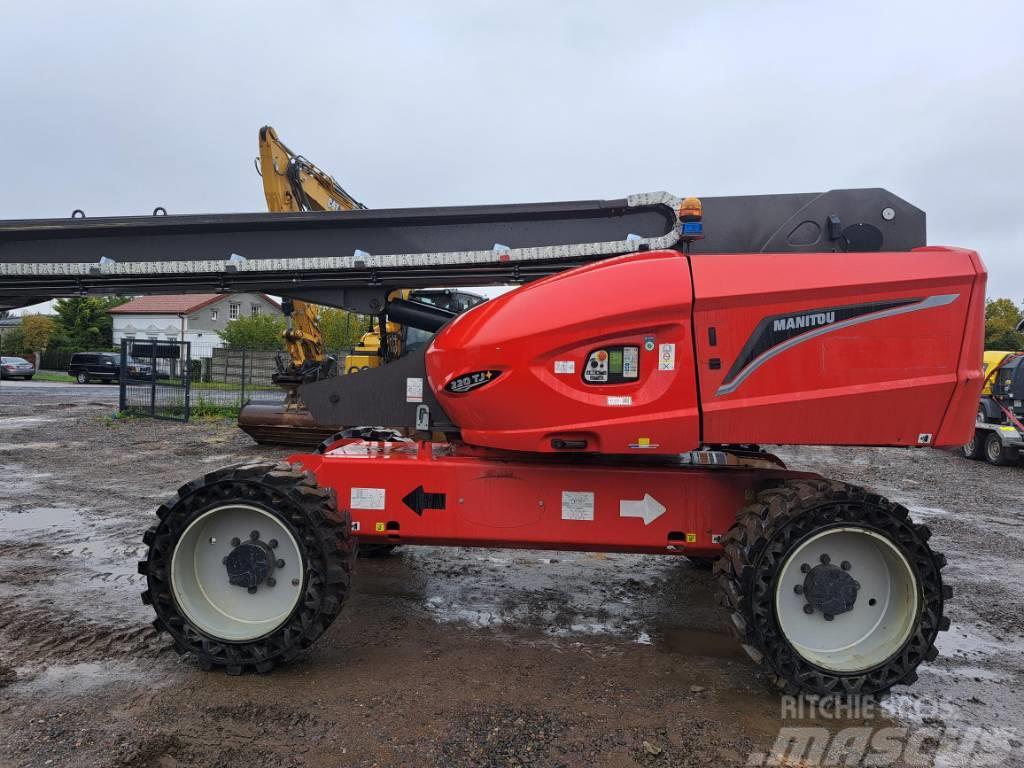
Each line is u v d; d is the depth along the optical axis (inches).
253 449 442.3
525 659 145.6
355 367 442.0
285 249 168.7
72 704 120.3
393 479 150.8
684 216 143.3
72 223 170.6
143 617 161.5
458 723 117.5
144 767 102.3
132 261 171.5
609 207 156.5
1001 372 475.8
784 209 150.9
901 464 465.4
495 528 148.3
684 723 120.3
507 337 133.4
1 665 135.4
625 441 131.6
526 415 134.4
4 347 1833.2
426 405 155.3
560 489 146.8
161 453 419.2
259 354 740.7
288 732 113.0
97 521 253.0
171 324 1918.1
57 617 160.6
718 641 158.2
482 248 162.7
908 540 127.0
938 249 133.2
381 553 219.1
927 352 129.5
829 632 131.3
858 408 129.0
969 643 163.0
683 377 129.6
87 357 1250.0
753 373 129.4
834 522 125.6
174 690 126.4
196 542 138.1
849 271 129.4
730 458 159.2
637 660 146.6
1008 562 232.1
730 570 129.5
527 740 113.0
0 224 171.3
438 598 183.0
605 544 147.0
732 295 128.3
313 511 132.2
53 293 177.6
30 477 336.5
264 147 320.5
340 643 151.3
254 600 137.6
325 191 346.3
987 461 476.7
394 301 183.0
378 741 111.1
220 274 172.1
